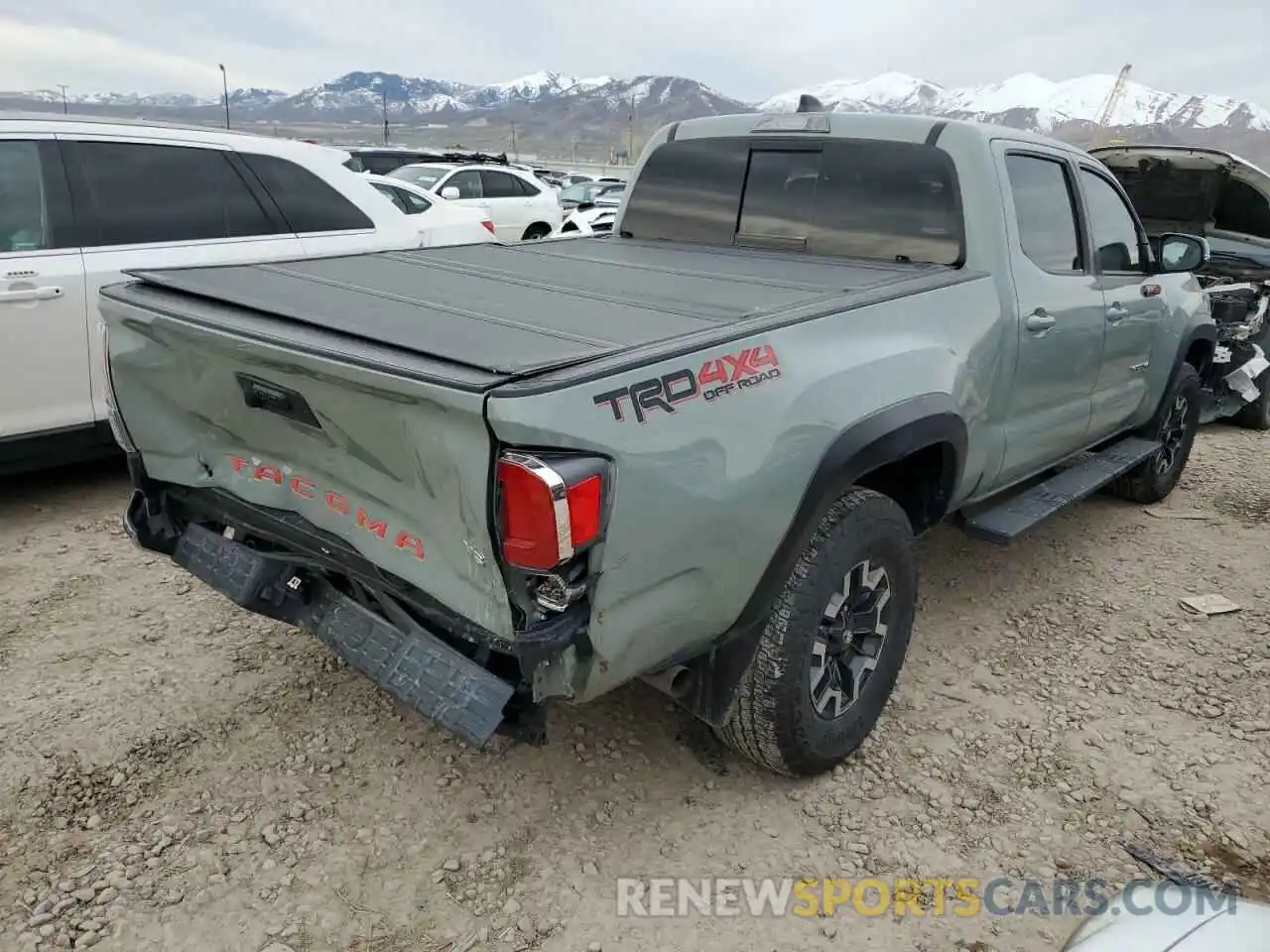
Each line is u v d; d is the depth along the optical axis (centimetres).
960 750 309
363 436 210
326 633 244
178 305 255
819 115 374
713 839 264
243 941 224
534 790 280
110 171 481
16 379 450
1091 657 372
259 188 533
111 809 266
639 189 430
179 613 378
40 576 405
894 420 265
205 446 270
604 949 226
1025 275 346
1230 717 332
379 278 298
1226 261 717
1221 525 526
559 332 221
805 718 265
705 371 216
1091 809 282
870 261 354
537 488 180
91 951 219
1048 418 387
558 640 196
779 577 245
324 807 270
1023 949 231
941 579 441
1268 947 172
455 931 229
